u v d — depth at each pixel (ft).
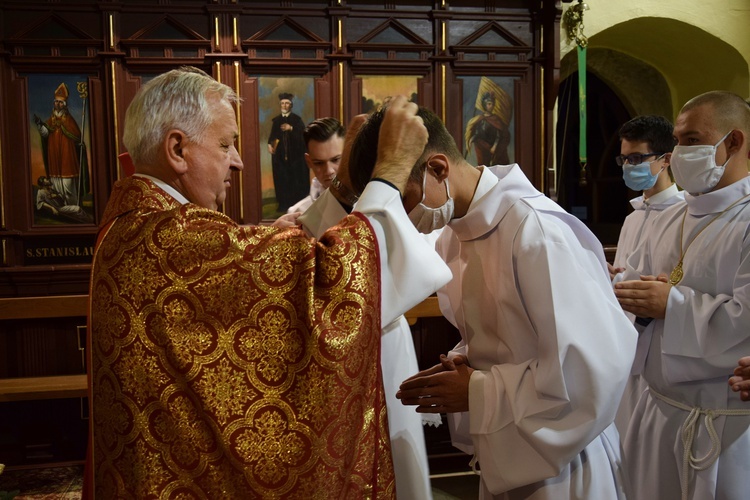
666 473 7.59
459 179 5.30
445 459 14.51
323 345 4.06
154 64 17.53
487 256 5.41
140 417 3.95
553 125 19.45
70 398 14.83
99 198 17.58
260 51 18.03
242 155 18.04
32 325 15.51
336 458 4.04
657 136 10.59
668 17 21.84
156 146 4.61
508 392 5.07
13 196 17.30
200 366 3.96
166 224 4.18
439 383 5.41
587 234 5.44
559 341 4.81
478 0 19.03
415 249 4.55
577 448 4.87
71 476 13.98
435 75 18.86
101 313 4.13
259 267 4.11
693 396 7.35
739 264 7.22
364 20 18.54
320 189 12.07
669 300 7.18
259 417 3.95
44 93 17.30
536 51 19.38
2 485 13.48
